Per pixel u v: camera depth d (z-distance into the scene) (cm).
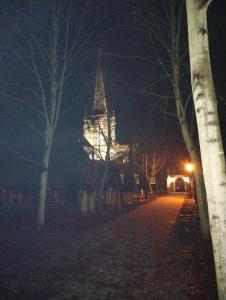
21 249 1061
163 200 3875
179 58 1300
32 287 705
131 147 3800
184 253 1026
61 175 3278
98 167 3456
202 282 727
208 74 457
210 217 432
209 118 441
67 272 816
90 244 1166
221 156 432
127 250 1074
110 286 712
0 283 729
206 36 469
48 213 2122
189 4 480
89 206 2227
